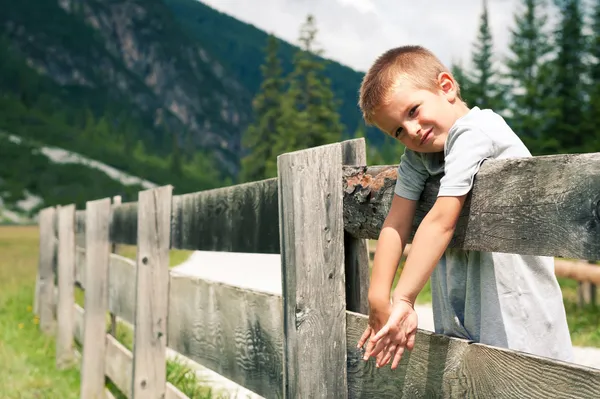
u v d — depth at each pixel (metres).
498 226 1.84
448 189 1.94
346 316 2.49
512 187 1.80
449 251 2.28
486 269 2.15
